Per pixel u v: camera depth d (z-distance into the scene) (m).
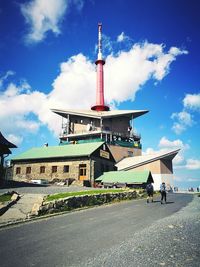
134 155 64.38
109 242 8.12
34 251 7.16
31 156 40.75
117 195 23.02
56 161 38.50
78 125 66.88
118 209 16.83
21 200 15.08
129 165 52.06
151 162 52.34
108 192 21.98
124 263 6.21
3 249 7.32
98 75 74.25
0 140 25.16
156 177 51.50
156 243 8.00
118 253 7.00
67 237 8.73
